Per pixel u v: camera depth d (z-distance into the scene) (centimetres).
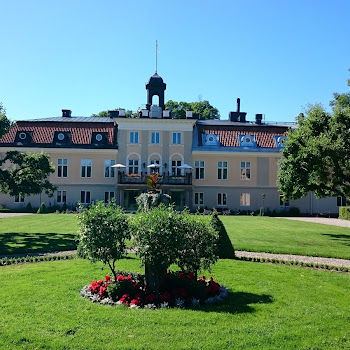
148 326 782
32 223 2827
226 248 1595
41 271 1277
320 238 2264
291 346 702
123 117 4550
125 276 1120
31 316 832
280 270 1360
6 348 675
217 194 4628
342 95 2944
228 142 4656
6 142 4431
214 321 816
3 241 1984
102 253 1021
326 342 724
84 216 1025
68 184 4519
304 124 2536
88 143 4531
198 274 1266
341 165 2238
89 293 997
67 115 5038
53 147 4456
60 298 964
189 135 4578
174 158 4566
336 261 1597
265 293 1053
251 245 1914
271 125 4888
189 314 859
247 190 4641
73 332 749
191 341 712
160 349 677
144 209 1137
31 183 2419
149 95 4938
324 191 2559
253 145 4659
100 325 784
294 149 2395
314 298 1012
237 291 1073
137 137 4569
